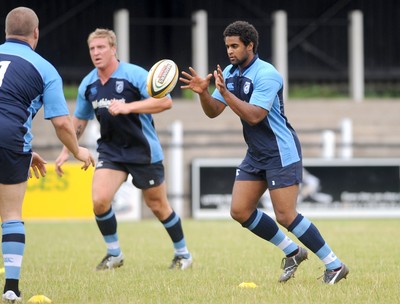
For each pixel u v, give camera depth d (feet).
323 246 96.43
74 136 88.28
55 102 85.92
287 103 295.69
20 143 83.71
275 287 94.27
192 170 222.48
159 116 281.74
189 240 156.56
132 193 219.82
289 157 94.99
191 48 338.75
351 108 294.66
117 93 111.96
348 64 339.57
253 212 98.53
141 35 335.06
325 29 340.18
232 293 90.27
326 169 225.35
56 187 214.69
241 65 94.53
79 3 326.44
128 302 84.69
